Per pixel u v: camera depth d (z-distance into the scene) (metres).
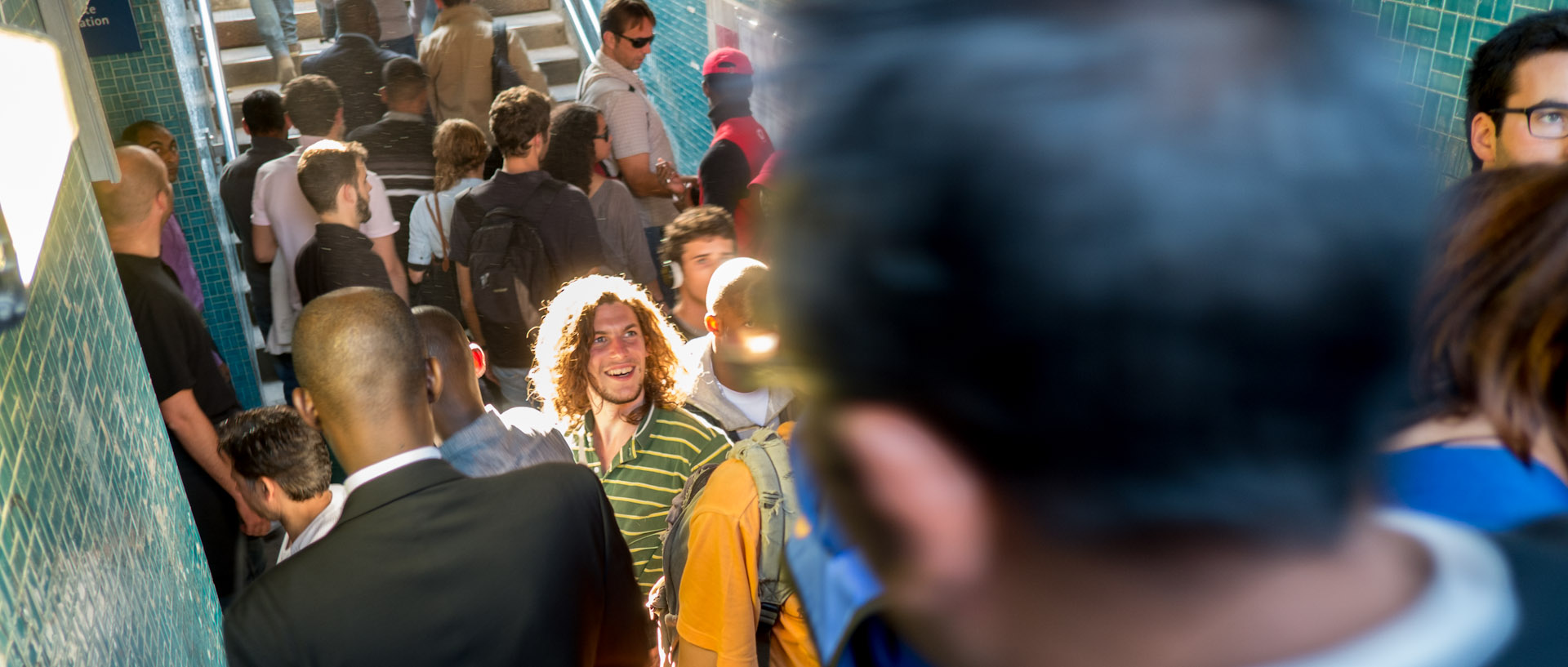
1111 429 0.24
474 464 2.33
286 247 4.61
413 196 4.87
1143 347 0.23
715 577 1.76
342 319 1.60
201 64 6.37
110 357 1.34
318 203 4.32
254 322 6.06
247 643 1.51
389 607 1.55
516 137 4.05
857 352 0.26
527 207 4.09
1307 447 0.25
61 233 1.15
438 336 2.32
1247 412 0.24
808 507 0.40
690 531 1.80
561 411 2.71
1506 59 2.21
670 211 5.28
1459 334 0.61
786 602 1.74
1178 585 0.26
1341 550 0.28
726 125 4.15
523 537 1.65
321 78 4.88
